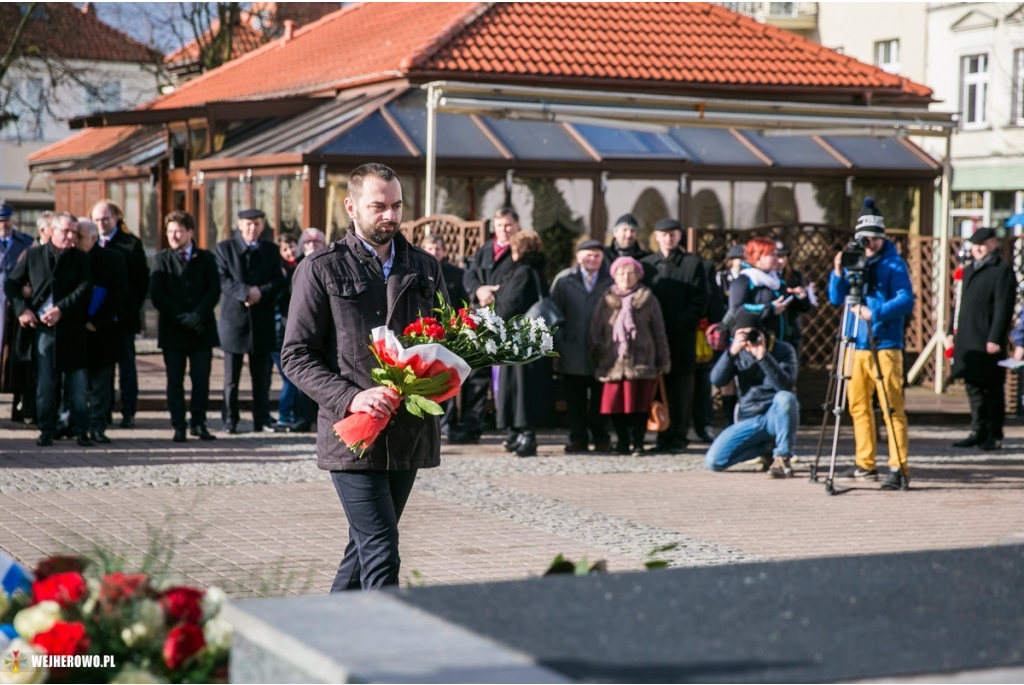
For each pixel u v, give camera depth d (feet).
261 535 25.30
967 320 42.83
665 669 7.41
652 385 38.47
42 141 157.17
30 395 42.16
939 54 118.21
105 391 38.24
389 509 15.81
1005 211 114.83
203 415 39.86
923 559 10.32
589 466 36.83
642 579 9.57
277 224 61.82
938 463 39.01
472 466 36.04
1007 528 28.30
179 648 9.61
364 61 71.61
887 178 68.59
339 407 15.31
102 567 11.99
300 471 33.76
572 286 39.06
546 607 8.70
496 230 38.60
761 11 129.70
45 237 39.27
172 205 76.89
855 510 30.32
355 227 16.48
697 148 64.69
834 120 50.98
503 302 37.22
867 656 7.70
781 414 35.27
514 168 59.67
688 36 73.05
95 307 37.81
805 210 66.90
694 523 28.12
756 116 49.14
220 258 41.39
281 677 8.07
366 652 7.65
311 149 57.67
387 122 60.29
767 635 8.10
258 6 122.31
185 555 23.16
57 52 110.22
